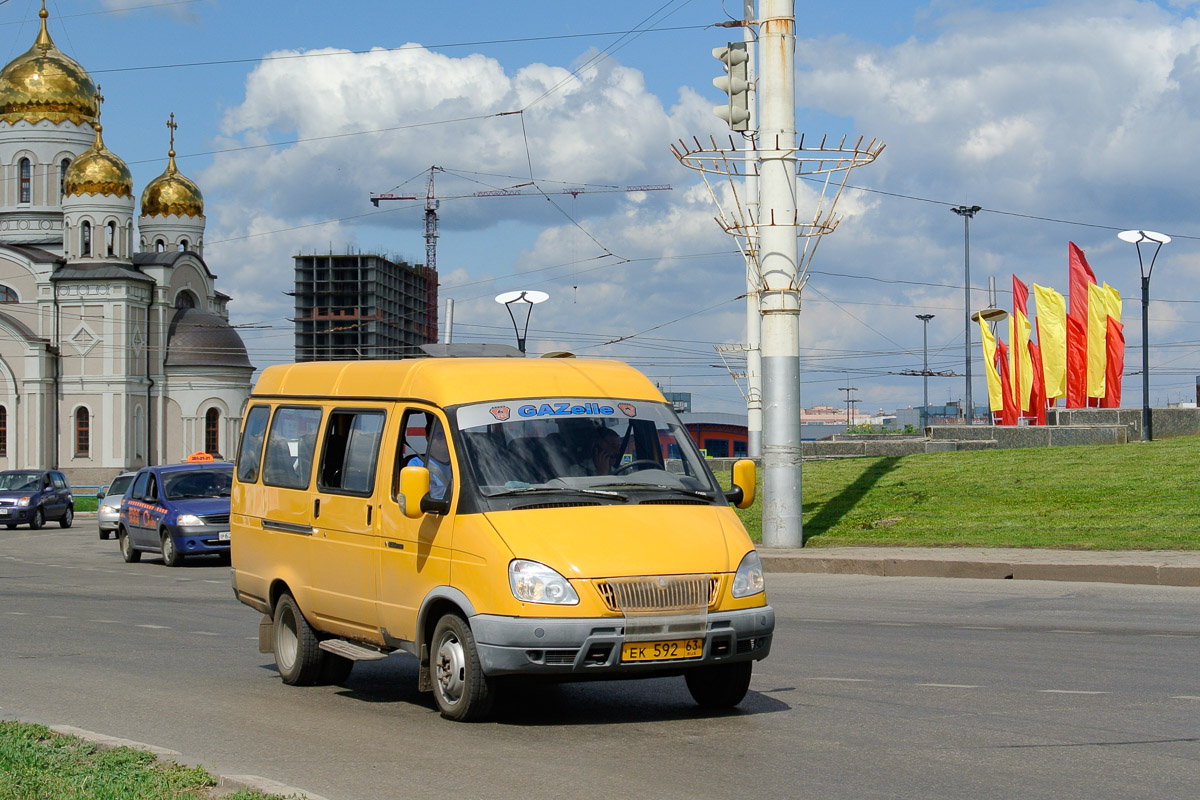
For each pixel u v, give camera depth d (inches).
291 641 416.5
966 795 253.1
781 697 363.9
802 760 285.3
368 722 343.9
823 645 462.0
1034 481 949.2
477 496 331.9
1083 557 681.0
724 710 346.3
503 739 315.0
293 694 396.2
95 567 1019.3
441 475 345.4
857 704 350.6
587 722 334.6
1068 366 1469.0
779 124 828.0
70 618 622.2
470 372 361.4
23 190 3129.9
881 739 305.4
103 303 2965.1
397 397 373.4
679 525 329.7
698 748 299.9
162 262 3073.3
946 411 4916.3
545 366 370.9
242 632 561.6
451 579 330.6
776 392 829.8
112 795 246.5
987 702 349.4
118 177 3006.9
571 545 314.8
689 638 313.6
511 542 317.4
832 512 927.0
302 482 414.0
